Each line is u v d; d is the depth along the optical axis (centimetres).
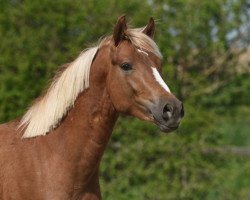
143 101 717
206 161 1383
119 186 1338
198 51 1406
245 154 1396
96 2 1336
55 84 766
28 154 754
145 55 730
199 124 1367
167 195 1346
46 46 1334
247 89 1457
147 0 1362
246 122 1547
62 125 760
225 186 1392
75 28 1329
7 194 753
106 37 771
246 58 1518
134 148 1344
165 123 702
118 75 731
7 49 1315
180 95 1386
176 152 1358
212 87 1427
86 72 751
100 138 754
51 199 735
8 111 1309
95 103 751
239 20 1420
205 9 1376
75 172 747
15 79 1306
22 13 1320
